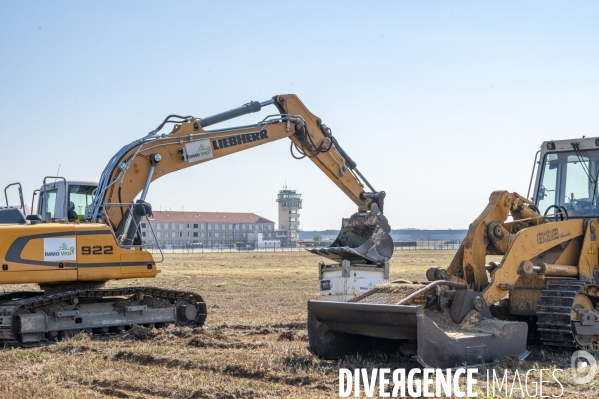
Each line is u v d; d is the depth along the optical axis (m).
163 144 15.23
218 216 146.25
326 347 10.40
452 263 11.34
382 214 17.28
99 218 14.48
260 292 25.33
